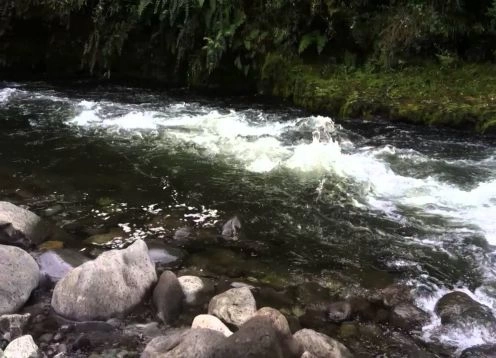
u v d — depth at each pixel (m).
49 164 6.10
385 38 8.29
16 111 8.03
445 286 4.00
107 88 9.62
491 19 8.02
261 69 9.06
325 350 3.16
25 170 5.91
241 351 2.81
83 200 5.26
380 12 8.65
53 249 4.27
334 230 4.80
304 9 8.73
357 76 8.37
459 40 8.23
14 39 10.55
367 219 4.98
